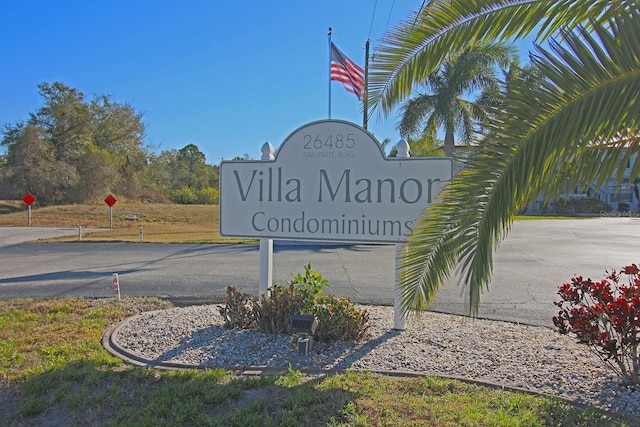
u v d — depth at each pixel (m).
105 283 9.50
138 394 3.99
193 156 67.75
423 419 3.48
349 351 5.07
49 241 18.72
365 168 5.79
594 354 4.96
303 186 6.02
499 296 8.22
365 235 5.80
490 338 5.58
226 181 6.31
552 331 5.92
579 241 19.44
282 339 5.36
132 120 46.00
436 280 3.00
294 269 11.41
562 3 2.87
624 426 3.35
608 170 2.50
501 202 2.58
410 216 5.63
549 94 2.48
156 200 47.25
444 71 20.41
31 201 28.38
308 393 3.89
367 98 3.90
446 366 4.66
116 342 5.39
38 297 8.10
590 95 2.40
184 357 4.92
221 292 8.52
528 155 2.50
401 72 3.71
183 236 21.38
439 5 3.28
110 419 3.55
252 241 18.48
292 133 6.05
